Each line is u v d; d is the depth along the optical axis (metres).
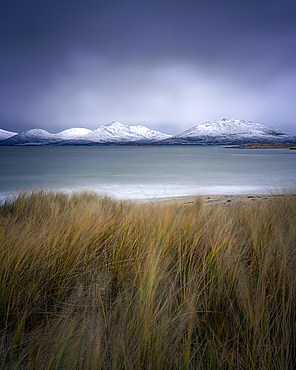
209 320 1.37
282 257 1.78
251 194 11.64
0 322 1.47
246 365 1.17
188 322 1.28
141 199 9.48
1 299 1.49
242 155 67.62
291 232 2.30
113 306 1.52
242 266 1.87
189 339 1.12
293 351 1.20
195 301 1.42
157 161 43.47
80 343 1.14
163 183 16.36
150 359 1.10
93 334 1.26
